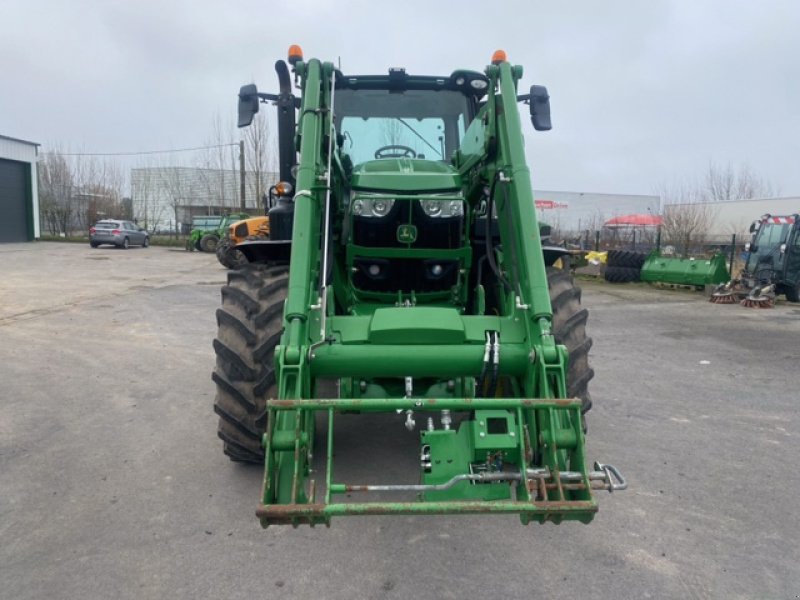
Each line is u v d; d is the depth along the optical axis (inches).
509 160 143.7
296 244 130.3
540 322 122.1
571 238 1170.6
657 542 128.0
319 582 113.9
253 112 176.9
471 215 168.4
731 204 1318.9
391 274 160.2
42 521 135.3
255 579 114.7
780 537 130.3
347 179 169.8
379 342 122.3
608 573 117.0
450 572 117.3
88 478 156.9
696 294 594.6
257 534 130.3
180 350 304.3
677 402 226.5
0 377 252.7
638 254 681.0
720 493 150.9
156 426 195.5
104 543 126.5
